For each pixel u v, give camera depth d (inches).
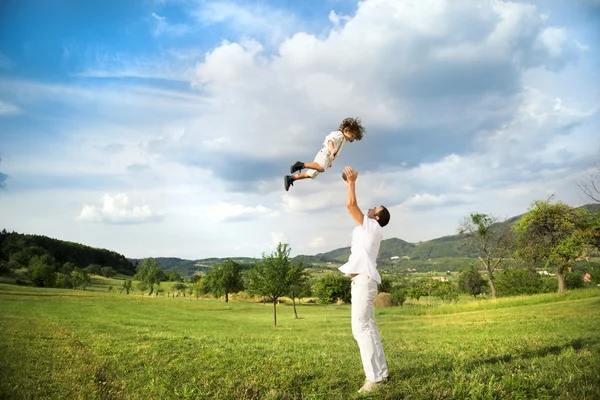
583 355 228.5
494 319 765.9
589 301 948.6
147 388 225.6
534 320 628.4
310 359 289.4
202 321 1210.6
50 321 759.1
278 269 1243.8
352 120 244.2
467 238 1868.8
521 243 1381.6
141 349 373.4
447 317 1032.2
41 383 241.0
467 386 182.2
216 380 233.1
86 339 469.1
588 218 1205.1
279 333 735.7
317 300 3002.0
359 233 209.2
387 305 2183.8
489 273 1845.5
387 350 354.9
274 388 210.5
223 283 3021.7
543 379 181.9
